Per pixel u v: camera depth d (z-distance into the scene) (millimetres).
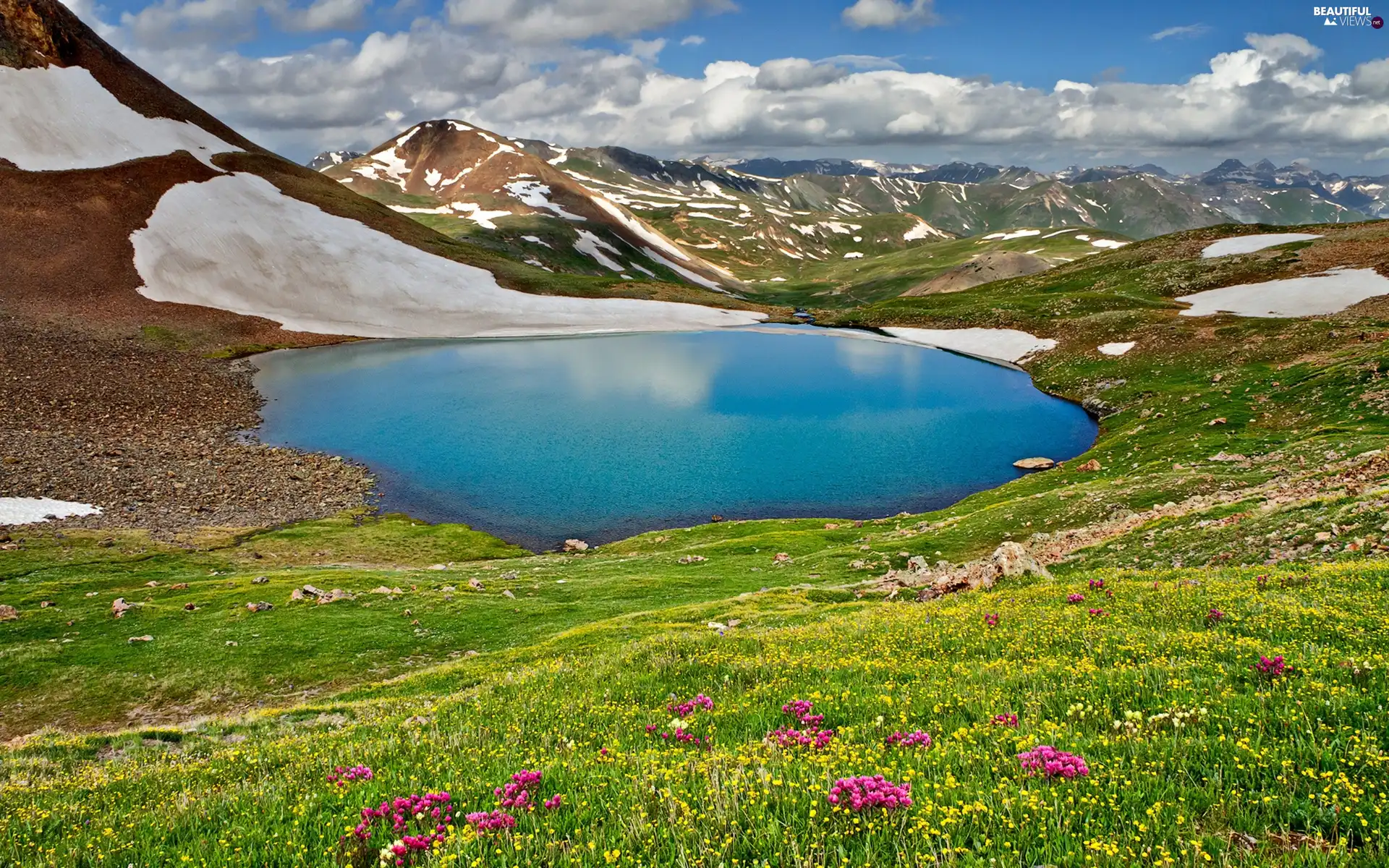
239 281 169250
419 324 180125
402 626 38906
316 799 9242
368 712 22469
